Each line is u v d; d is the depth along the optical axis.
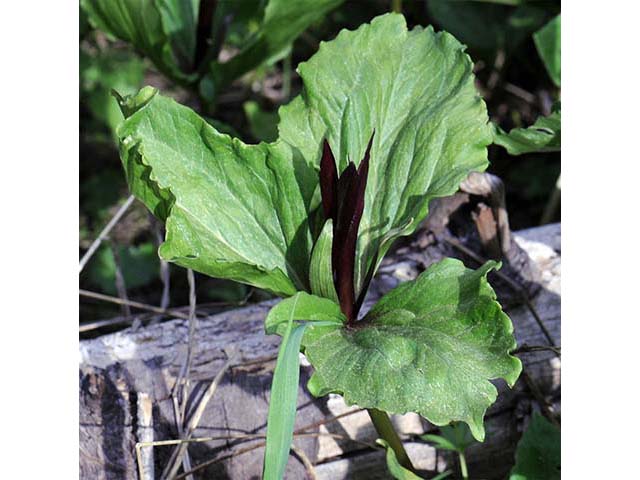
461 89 0.83
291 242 0.82
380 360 0.77
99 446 0.87
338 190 0.80
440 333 0.78
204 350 0.90
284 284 0.80
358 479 0.91
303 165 0.83
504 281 0.95
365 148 0.84
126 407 0.88
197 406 0.89
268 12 1.04
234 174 0.82
